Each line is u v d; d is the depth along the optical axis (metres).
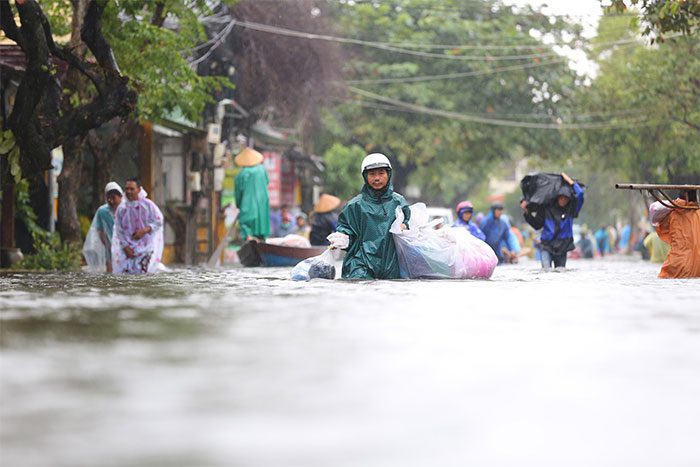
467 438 6.68
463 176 149.50
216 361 9.91
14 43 40.47
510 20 101.38
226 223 69.06
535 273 34.06
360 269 27.62
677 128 84.38
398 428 6.95
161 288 21.97
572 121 98.62
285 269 42.53
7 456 6.09
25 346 10.98
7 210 42.97
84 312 15.16
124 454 6.13
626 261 69.06
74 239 40.22
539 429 7.01
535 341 11.70
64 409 7.52
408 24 102.38
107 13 38.09
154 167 60.12
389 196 28.02
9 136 33.00
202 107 43.44
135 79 38.91
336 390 8.37
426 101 99.62
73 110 33.56
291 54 73.38
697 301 17.75
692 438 6.79
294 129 97.88
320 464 5.91
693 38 74.38
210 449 6.26
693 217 29.80
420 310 15.63
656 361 10.15
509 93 100.88
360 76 101.19
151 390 8.30
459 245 28.47
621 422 7.29
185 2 42.97
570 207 38.44
